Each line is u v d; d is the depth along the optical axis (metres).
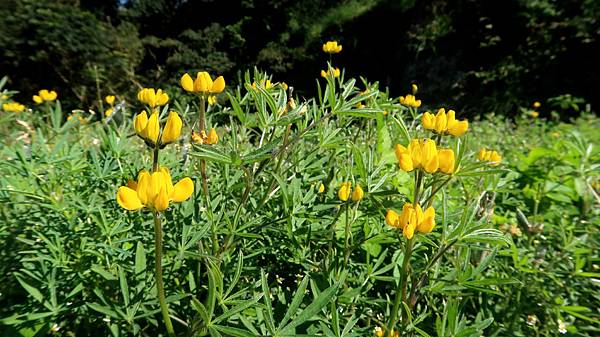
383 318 0.39
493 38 2.97
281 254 0.43
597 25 2.66
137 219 0.40
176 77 4.04
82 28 3.07
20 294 0.36
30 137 0.69
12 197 0.43
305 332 0.34
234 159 0.33
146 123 0.28
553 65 2.81
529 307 0.43
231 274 0.37
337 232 0.45
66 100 2.93
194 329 0.29
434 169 0.31
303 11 4.26
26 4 3.00
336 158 0.53
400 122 0.37
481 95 3.05
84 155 0.51
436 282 0.37
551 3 2.89
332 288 0.29
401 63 3.65
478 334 0.31
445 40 3.33
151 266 0.36
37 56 2.91
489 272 0.45
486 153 0.50
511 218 0.59
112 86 2.90
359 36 3.90
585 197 0.62
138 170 0.45
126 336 0.34
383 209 0.38
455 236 0.33
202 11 5.07
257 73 0.43
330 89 0.38
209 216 0.36
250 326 0.30
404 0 3.64
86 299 0.35
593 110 2.66
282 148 0.37
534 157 0.75
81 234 0.37
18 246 0.38
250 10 4.47
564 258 0.46
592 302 0.44
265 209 0.45
